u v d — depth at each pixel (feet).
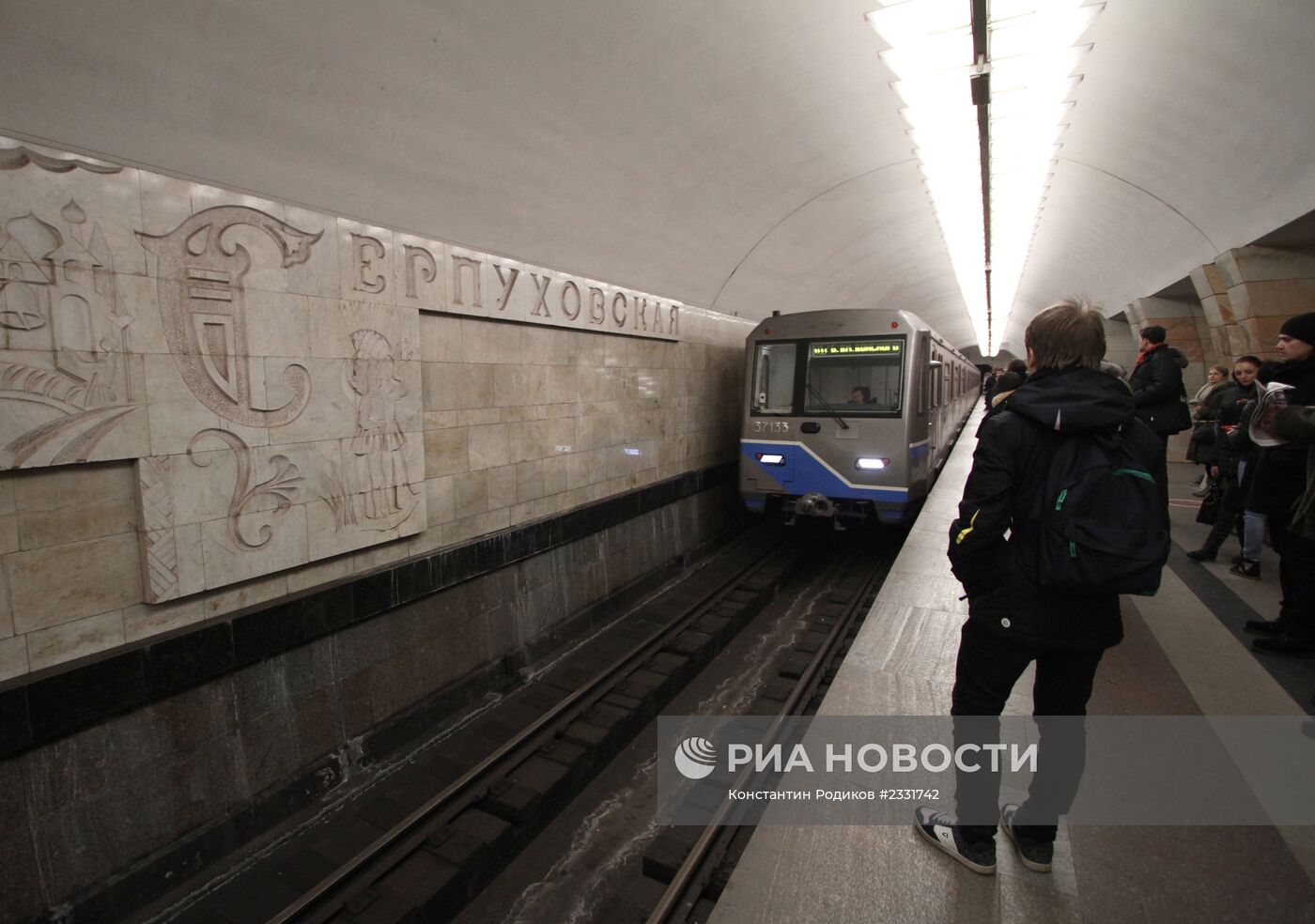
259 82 10.20
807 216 28.09
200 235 10.30
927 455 27.86
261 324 11.27
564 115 15.26
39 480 8.89
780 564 27.89
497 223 16.35
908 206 31.91
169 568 10.15
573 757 13.87
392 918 9.72
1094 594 5.93
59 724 8.91
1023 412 6.19
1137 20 15.79
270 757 11.87
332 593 12.64
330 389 12.52
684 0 13.82
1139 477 5.96
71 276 8.86
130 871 9.80
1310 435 9.61
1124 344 49.14
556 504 19.71
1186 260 28.66
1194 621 13.51
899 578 16.16
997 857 7.34
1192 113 18.95
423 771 13.42
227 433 10.86
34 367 8.55
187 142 9.98
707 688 18.37
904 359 25.45
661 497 25.40
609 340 22.15
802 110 19.94
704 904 9.81
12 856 8.64
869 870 7.20
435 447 15.31
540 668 18.31
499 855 11.71
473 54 12.50
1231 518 17.66
